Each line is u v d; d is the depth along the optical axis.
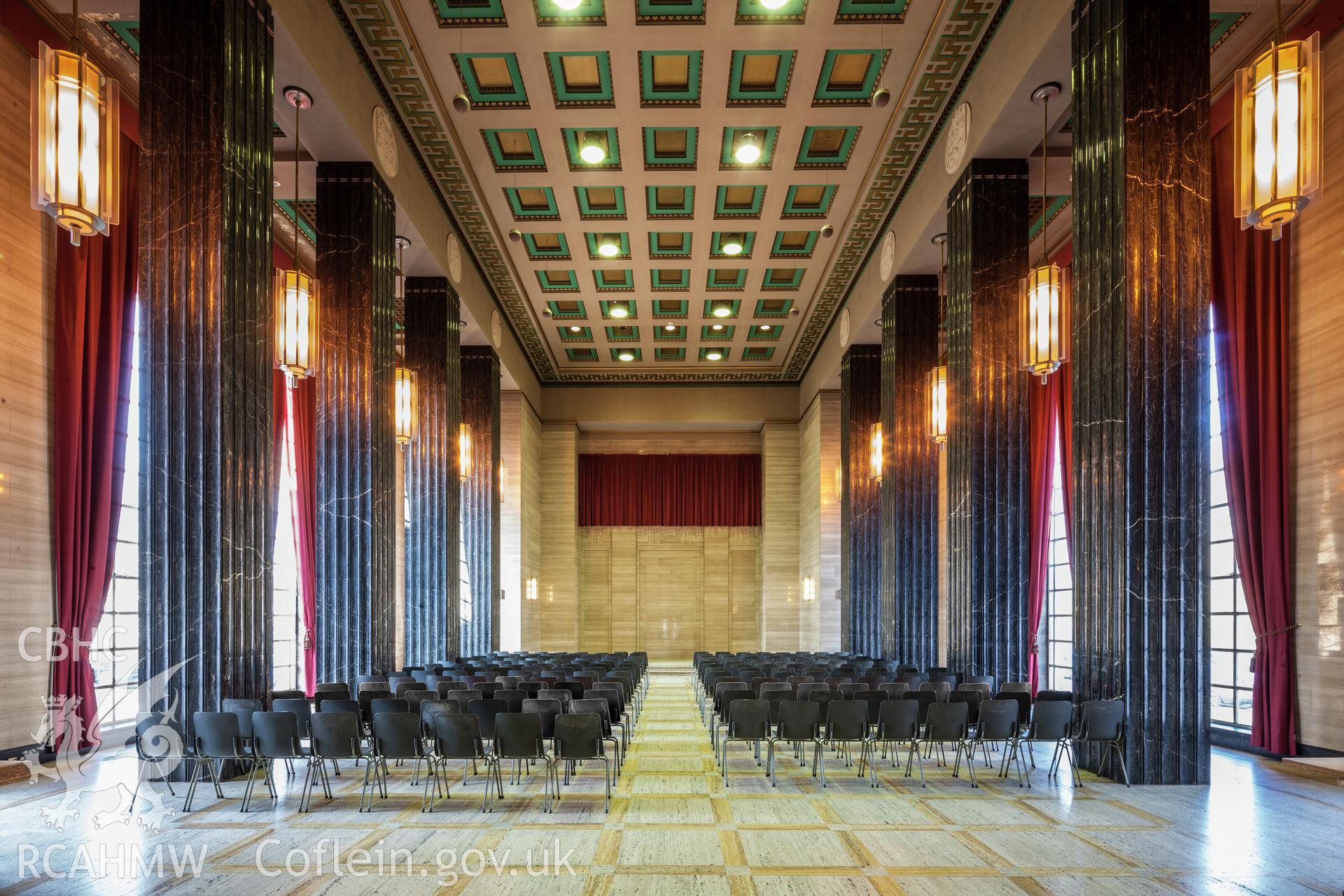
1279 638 8.96
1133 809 6.73
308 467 14.70
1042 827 6.25
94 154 5.62
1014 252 11.05
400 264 14.36
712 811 6.78
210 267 7.20
